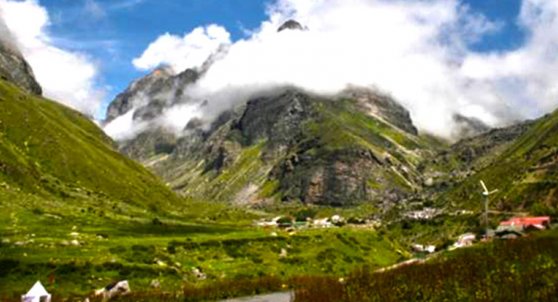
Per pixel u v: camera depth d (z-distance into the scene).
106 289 94.62
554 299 44.47
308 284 84.50
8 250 127.38
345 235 183.62
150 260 129.25
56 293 100.31
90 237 166.38
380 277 69.31
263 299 78.00
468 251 80.69
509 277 53.94
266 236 171.88
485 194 135.62
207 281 116.44
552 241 70.44
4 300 87.44
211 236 177.62
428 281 60.22
